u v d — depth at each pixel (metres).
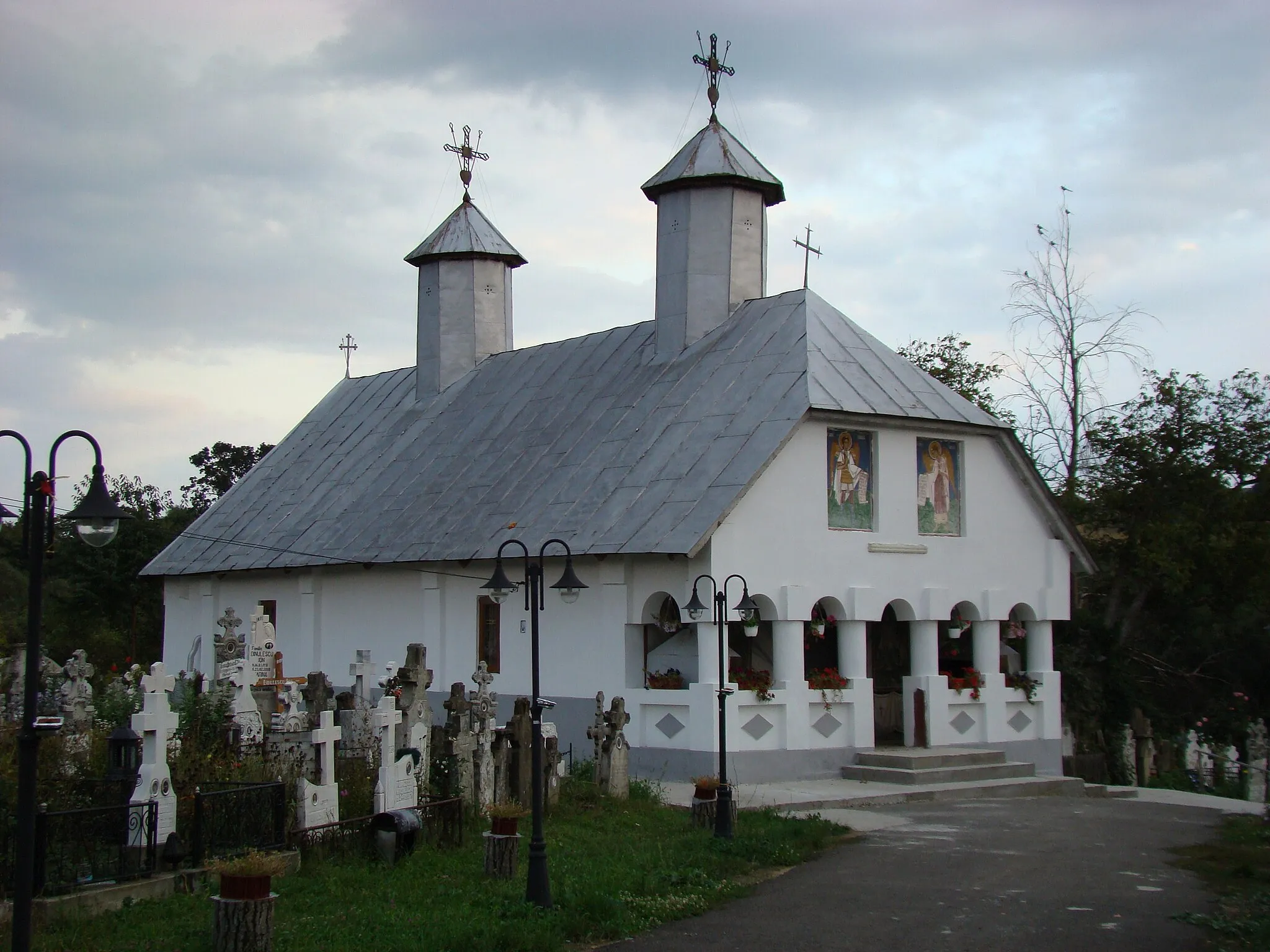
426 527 34.94
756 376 30.97
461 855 17.80
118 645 55.09
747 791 26.11
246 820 16.36
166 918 14.07
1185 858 19.36
